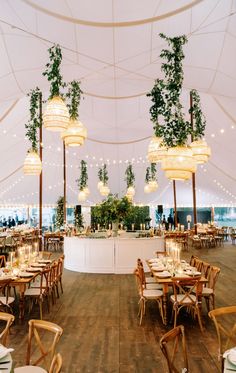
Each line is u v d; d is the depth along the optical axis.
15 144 14.75
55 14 6.74
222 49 7.54
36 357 4.04
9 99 9.60
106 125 15.20
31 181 18.95
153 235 10.81
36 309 6.11
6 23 6.91
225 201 19.50
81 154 18.12
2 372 2.30
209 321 5.34
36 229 17.78
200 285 5.30
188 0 6.39
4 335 3.12
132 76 9.96
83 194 16.23
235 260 11.46
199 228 17.66
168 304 6.36
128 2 6.48
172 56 6.52
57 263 6.81
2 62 7.86
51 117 5.73
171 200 20.14
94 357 4.06
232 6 6.36
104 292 7.31
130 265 9.56
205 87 9.44
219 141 13.96
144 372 3.68
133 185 18.80
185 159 4.88
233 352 2.55
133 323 5.29
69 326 5.16
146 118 14.44
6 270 5.95
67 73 9.44
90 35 7.60
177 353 4.14
